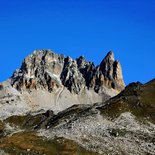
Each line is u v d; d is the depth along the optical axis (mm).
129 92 180375
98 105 175500
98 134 137375
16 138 136500
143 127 147250
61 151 124500
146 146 131375
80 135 136000
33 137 136875
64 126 149250
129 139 135250
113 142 132000
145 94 174125
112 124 147500
